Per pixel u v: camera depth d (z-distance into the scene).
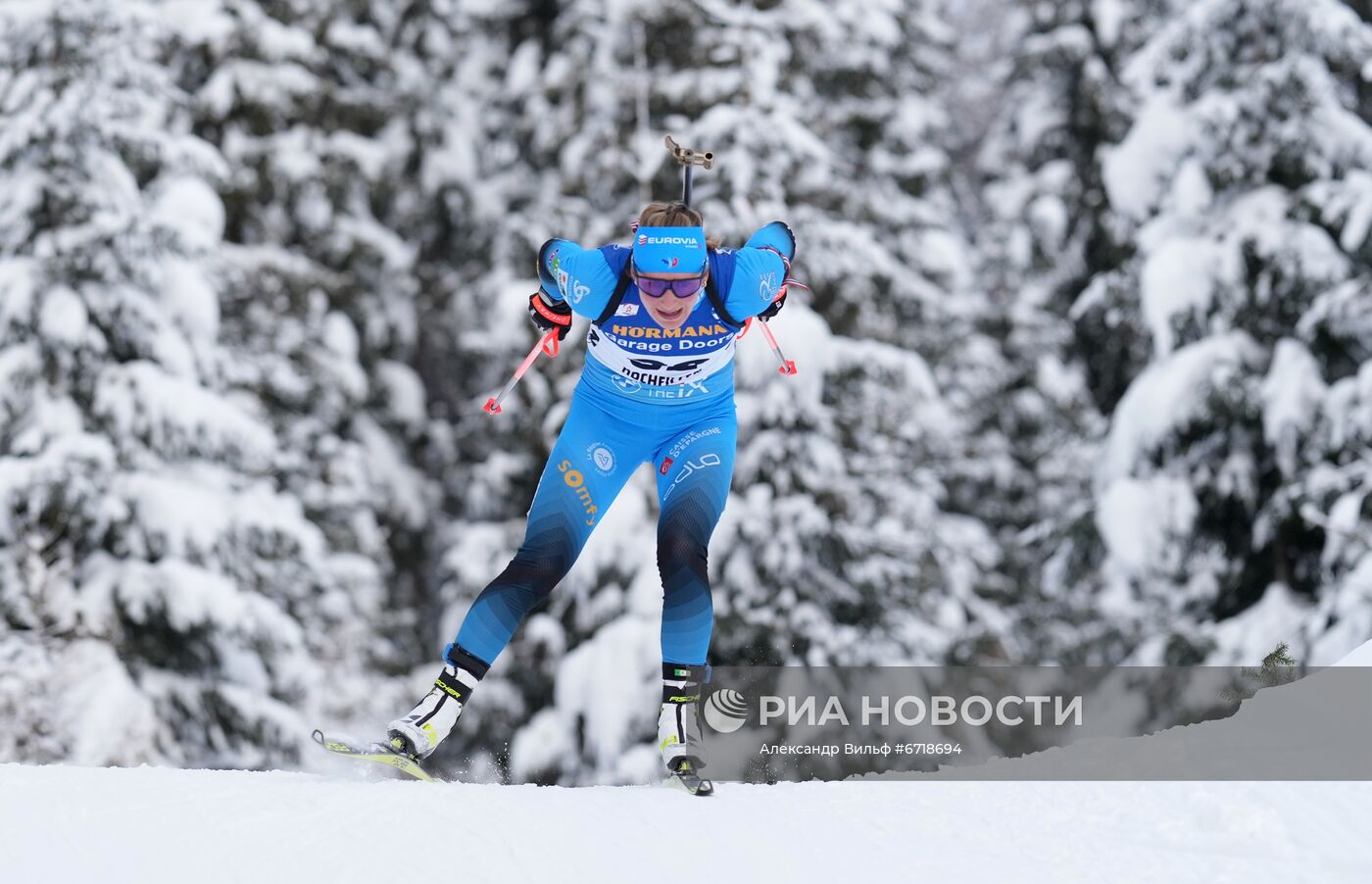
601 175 43.72
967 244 59.03
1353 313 30.45
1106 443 34.66
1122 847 9.69
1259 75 33.06
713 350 11.78
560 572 11.80
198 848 8.96
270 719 31.81
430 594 49.88
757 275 11.57
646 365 11.69
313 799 10.04
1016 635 43.34
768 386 37.47
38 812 9.45
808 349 38.06
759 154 39.34
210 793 10.10
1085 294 38.53
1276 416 30.92
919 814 10.62
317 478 43.00
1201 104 33.75
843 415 39.72
